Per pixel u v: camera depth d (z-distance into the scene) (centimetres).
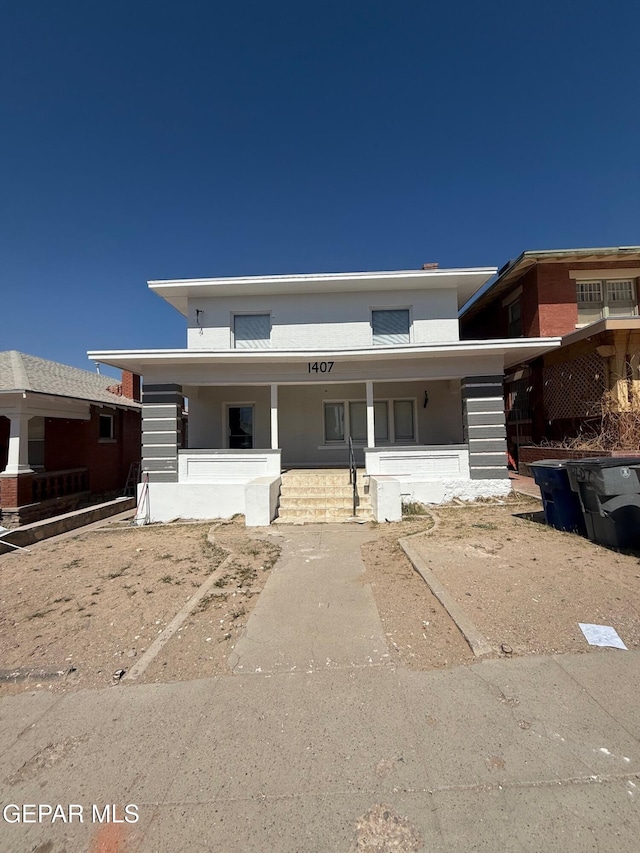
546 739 251
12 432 1212
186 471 1088
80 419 1484
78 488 1487
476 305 1739
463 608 421
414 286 1235
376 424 1344
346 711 286
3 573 626
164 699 308
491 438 1054
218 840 198
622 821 198
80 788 232
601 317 1319
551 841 190
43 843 201
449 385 1300
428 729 265
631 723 262
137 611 464
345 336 1255
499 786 220
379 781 227
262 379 1095
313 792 222
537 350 1025
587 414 1130
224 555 669
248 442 1358
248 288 1234
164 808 217
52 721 290
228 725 278
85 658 370
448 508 976
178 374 1092
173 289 1241
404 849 189
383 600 463
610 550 588
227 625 419
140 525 1009
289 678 328
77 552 739
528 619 393
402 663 340
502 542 650
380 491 874
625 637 358
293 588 512
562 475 697
